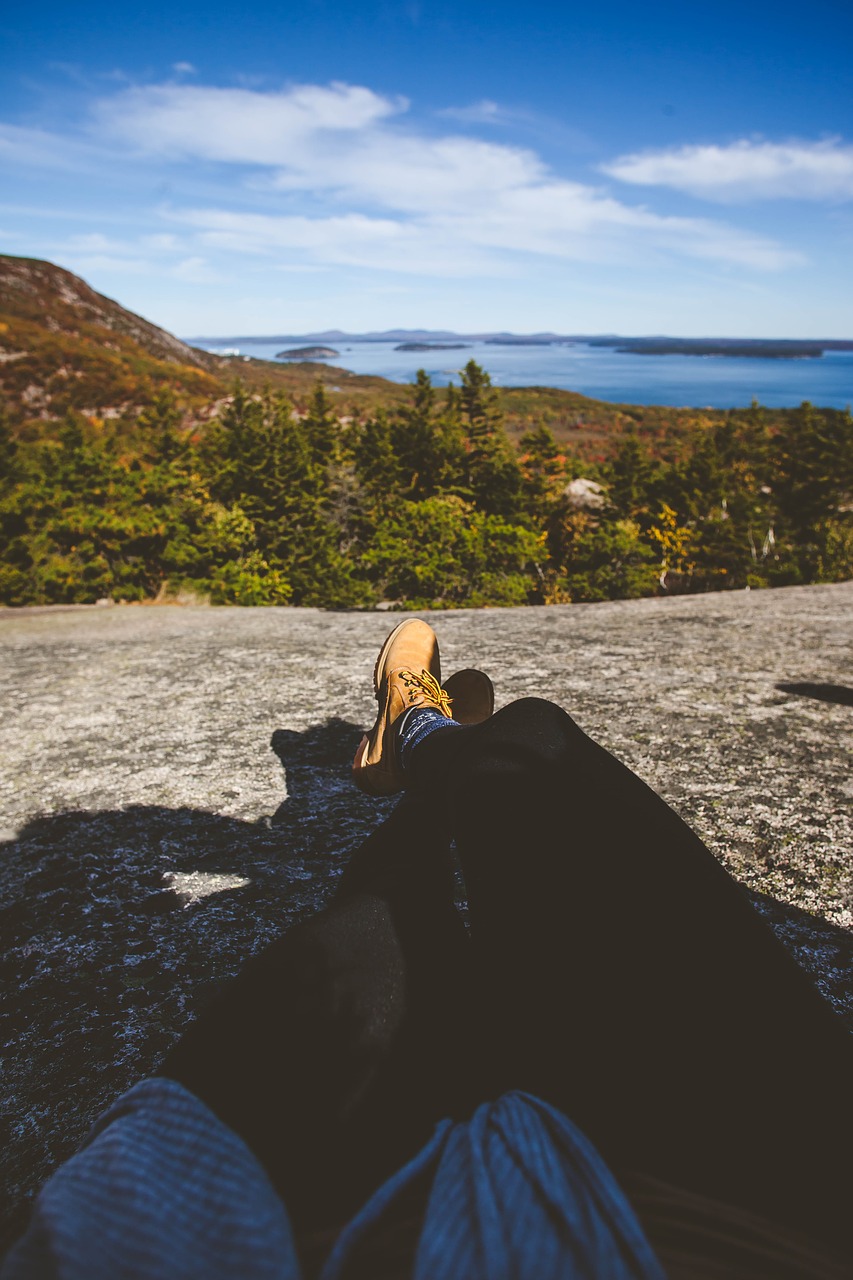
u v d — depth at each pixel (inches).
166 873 68.9
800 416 2202.3
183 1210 14.2
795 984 19.2
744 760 90.0
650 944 19.7
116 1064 44.4
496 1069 19.3
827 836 69.1
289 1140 17.1
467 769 27.1
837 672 135.5
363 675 143.7
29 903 65.2
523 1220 12.5
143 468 1081.4
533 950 20.3
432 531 1330.0
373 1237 13.6
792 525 2230.6
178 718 122.3
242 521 1218.0
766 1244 13.3
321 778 91.7
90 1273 12.4
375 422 2137.1
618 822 23.7
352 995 20.4
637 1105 17.0
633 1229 12.2
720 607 236.1
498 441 2228.1
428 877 27.0
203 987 51.3
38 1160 37.4
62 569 898.1
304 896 62.7
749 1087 16.8
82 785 94.7
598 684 128.2
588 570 1738.4
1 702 140.5
